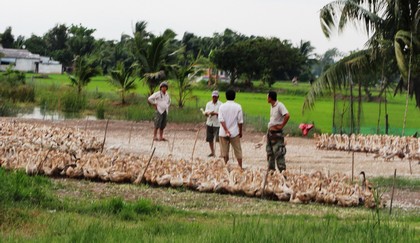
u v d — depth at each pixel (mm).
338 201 13070
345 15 29500
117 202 11070
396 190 15414
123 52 107500
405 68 26625
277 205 12711
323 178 14531
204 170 14352
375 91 92250
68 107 40375
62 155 15094
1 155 15805
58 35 147125
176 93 49531
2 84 44906
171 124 33844
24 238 8195
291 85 114562
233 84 96062
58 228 8922
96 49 117312
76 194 12805
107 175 14305
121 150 21094
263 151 23188
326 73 29844
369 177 17062
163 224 9383
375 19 29547
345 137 24781
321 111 54531
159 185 14078
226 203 12711
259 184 13469
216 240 7676
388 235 8344
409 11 29469
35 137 19453
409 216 11898
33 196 11414
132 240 7766
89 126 30297
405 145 22281
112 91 54562
